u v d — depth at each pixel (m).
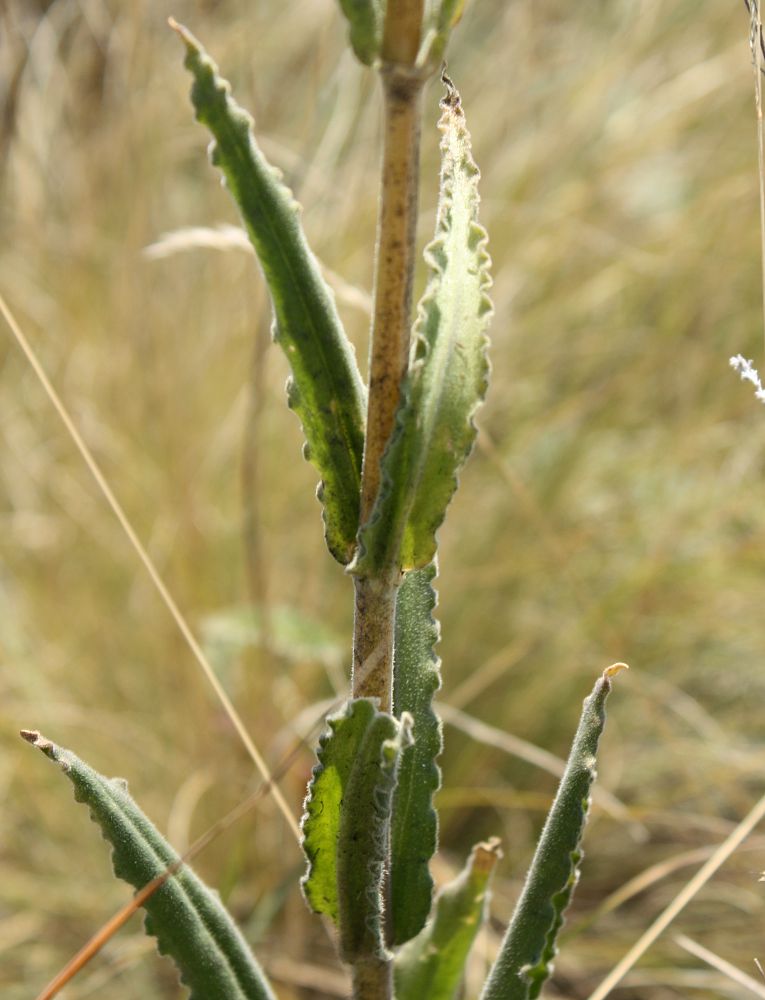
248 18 0.73
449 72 0.86
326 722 0.23
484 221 0.80
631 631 0.68
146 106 0.79
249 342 0.74
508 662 0.62
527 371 0.80
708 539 0.74
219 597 0.68
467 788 0.65
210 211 0.82
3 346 0.83
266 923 0.55
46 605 0.74
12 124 0.87
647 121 0.82
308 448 0.24
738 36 0.83
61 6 0.94
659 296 0.80
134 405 0.76
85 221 0.83
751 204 0.79
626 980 0.56
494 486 0.74
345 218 0.75
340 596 0.70
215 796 0.62
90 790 0.25
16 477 0.81
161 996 0.58
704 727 0.67
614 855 0.64
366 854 0.24
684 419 0.77
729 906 0.61
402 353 0.23
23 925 0.62
